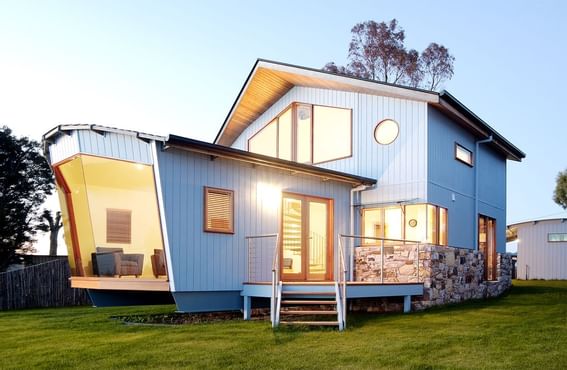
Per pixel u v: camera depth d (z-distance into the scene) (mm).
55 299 17562
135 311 13539
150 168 9875
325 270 12773
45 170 26562
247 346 7617
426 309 11875
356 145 14039
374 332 8727
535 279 27484
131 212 10977
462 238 14445
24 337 9039
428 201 12477
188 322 10992
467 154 15297
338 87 14320
